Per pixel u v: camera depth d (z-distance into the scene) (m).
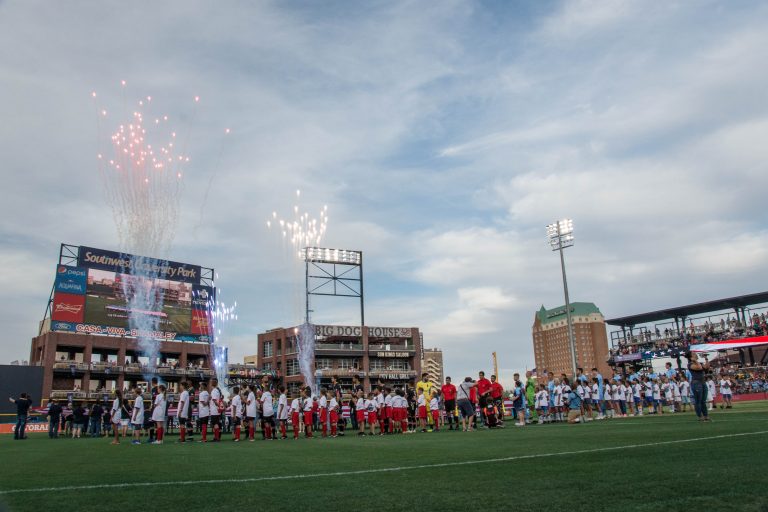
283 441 21.06
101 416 31.83
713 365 68.56
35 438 29.52
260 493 7.39
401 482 7.95
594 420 27.22
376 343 87.25
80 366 65.81
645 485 6.71
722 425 16.38
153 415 22.41
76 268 67.81
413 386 84.81
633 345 74.62
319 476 8.93
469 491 6.95
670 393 32.78
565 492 6.56
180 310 75.31
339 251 81.56
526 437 16.27
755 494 5.93
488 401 25.67
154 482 8.78
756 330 61.03
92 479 9.36
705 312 66.94
